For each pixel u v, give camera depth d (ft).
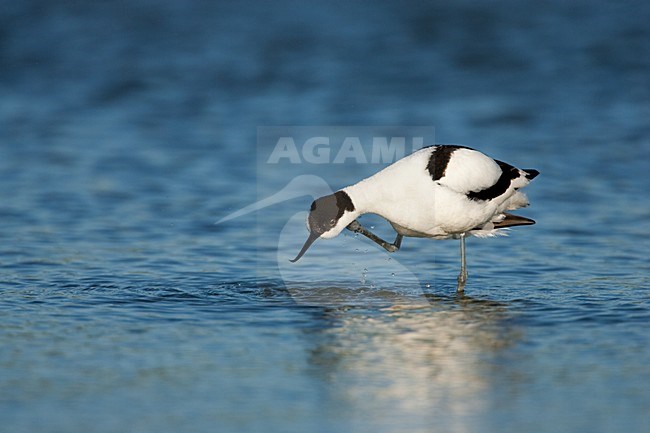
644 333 35.32
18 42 101.35
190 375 31.14
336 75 91.56
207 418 27.81
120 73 92.73
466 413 28.27
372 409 28.63
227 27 106.93
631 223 53.11
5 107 83.35
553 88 86.74
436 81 89.51
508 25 105.40
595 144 70.54
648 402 28.86
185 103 84.23
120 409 28.40
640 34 101.04
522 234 51.16
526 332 35.70
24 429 26.99
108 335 35.14
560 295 40.70
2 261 45.93
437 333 35.76
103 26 106.73
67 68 94.58
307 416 28.04
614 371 31.42
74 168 66.28
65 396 29.30
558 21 106.32
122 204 57.82
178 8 113.09
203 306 39.06
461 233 42.52
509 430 27.12
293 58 96.68
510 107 81.15
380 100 83.61
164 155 69.67
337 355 33.24
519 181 42.86
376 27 105.81
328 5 113.91
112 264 45.62
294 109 81.41
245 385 30.42
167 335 35.24
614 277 43.45
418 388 30.27
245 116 80.07
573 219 54.03
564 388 30.04
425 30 104.42
